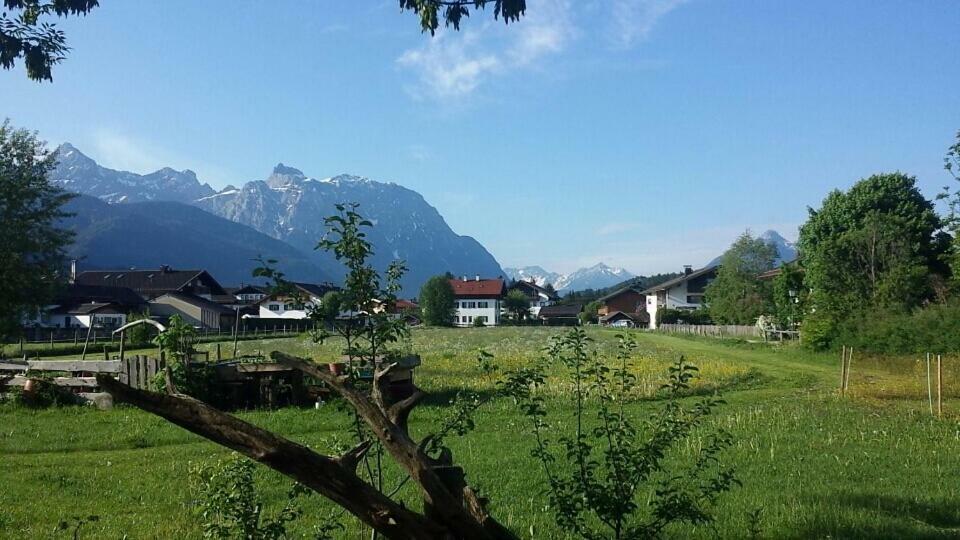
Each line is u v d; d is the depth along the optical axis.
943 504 9.48
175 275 116.38
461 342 63.66
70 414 19.19
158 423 17.08
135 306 94.94
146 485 10.77
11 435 15.75
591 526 8.18
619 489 5.78
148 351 46.31
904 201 59.41
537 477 10.93
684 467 11.65
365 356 5.82
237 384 21.02
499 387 6.09
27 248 32.12
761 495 9.94
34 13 7.88
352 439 6.29
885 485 10.62
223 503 5.50
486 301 149.12
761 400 22.38
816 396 23.23
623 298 148.62
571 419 17.50
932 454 12.97
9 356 41.78
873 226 48.28
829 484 10.65
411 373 22.03
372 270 5.75
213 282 120.75
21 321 34.09
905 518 8.87
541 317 159.12
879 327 39.88
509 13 6.65
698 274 115.56
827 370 34.69
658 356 42.22
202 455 13.36
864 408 19.84
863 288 46.59
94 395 20.36
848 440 14.45
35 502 9.79
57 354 46.31
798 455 12.86
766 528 8.34
